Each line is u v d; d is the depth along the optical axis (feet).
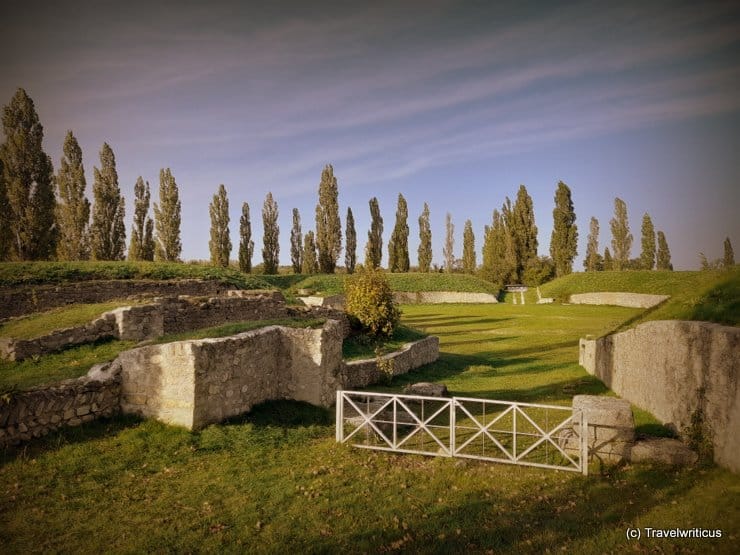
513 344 96.17
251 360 35.19
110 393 30.37
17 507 20.35
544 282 257.14
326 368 39.60
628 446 26.55
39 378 32.27
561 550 17.43
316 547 17.74
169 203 148.87
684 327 30.78
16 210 92.73
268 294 73.92
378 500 21.71
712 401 26.32
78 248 117.29
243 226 188.34
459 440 32.76
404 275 226.38
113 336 45.29
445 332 115.85
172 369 29.71
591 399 29.53
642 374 40.52
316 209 204.44
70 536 18.49
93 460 24.86
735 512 19.72
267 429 30.89
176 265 94.63
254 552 17.52
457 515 20.25
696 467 25.07
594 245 275.80
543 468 25.84
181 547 17.81
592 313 161.79
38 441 25.73
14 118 92.12
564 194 246.06
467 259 297.33
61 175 116.67
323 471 25.11
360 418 34.81
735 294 32.73
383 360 53.98
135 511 20.51
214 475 24.29
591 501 21.47
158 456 26.05
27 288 62.80
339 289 179.11
